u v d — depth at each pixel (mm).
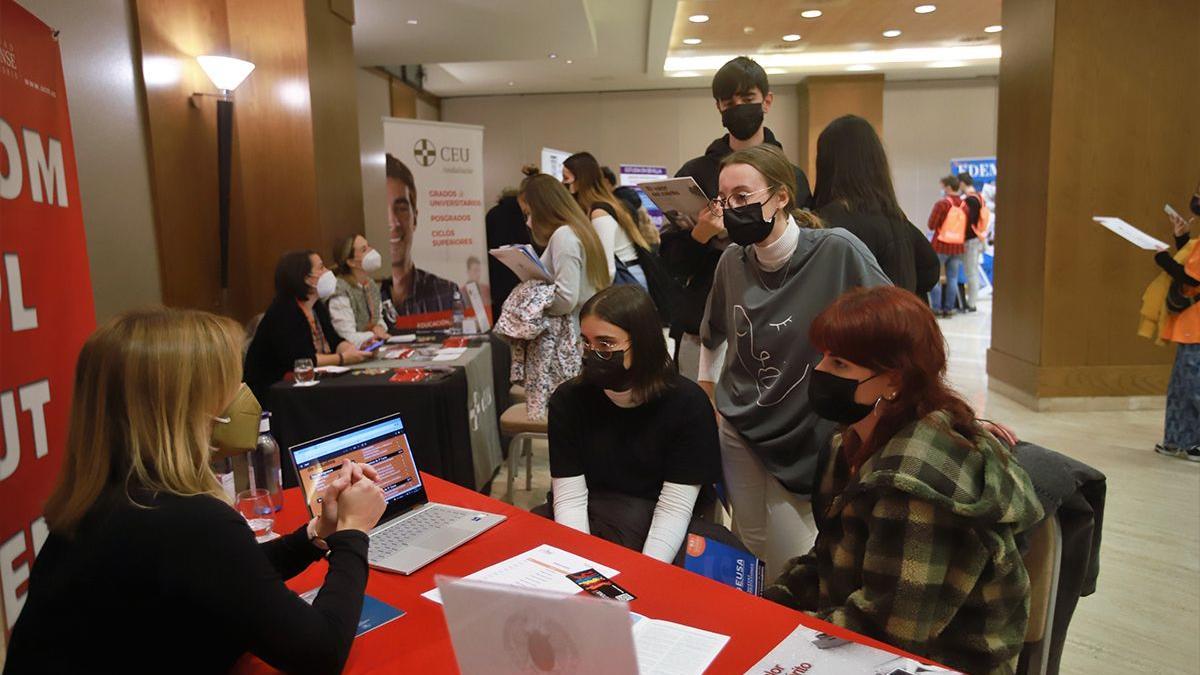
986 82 11562
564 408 1978
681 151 12172
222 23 4219
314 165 4500
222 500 1124
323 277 3469
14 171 1724
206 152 3955
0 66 1683
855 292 1305
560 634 816
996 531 1185
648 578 1421
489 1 6059
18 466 1702
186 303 3686
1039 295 5121
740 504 2096
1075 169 4977
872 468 1243
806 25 8484
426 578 1447
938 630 1198
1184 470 3906
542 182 3193
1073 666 2303
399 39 7340
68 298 1961
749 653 1152
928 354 1235
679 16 7988
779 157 1869
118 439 1080
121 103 3191
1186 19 4832
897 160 11812
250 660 1199
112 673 1033
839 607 1287
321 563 1532
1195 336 3973
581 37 7461
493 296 5492
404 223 4750
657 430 1902
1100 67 4906
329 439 1718
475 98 12273
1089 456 4160
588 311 1858
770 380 1943
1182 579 2803
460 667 912
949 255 9266
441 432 3105
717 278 2150
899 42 9484
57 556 1078
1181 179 4961
